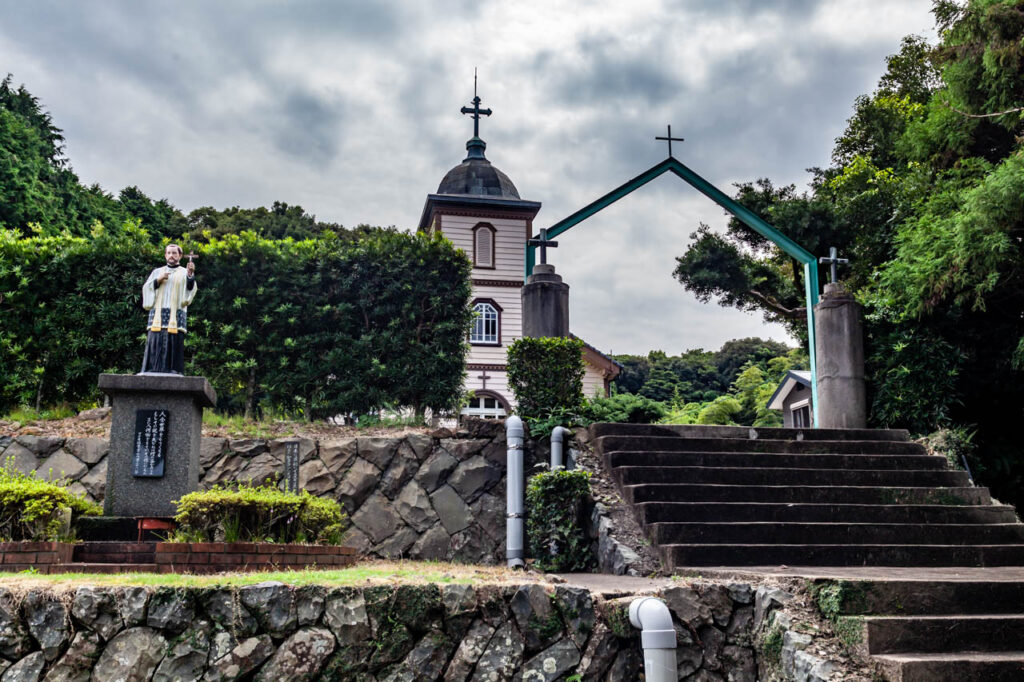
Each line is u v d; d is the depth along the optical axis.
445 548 10.01
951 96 14.71
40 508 6.92
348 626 5.45
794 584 6.16
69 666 5.11
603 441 9.94
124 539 8.13
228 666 5.22
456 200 28.38
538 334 11.64
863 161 20.16
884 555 7.88
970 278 11.77
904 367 12.21
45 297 11.78
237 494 7.42
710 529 8.13
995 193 11.29
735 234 20.58
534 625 5.77
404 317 12.29
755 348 47.50
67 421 11.05
